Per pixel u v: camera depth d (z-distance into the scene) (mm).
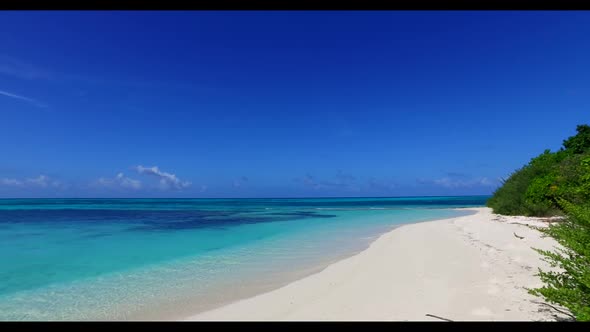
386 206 63500
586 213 4035
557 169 18875
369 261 9719
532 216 19641
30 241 16156
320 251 12594
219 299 6926
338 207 60312
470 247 10656
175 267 10125
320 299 6391
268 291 7383
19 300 6980
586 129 27656
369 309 5547
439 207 55469
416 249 10961
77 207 62500
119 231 20609
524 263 8070
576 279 3930
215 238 17047
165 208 58062
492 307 5195
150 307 6496
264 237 17219
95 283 8344
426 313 5141
